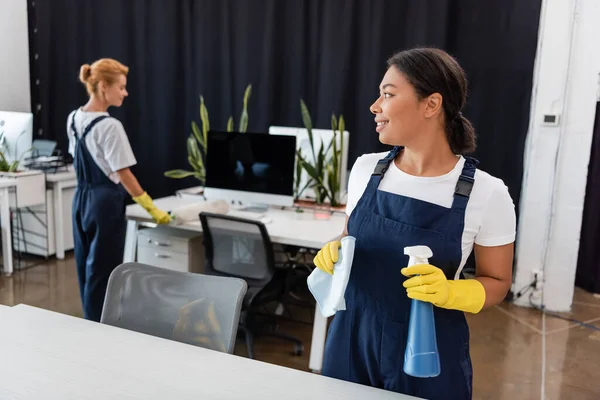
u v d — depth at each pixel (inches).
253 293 98.4
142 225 127.2
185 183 189.8
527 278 141.0
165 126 186.9
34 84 198.2
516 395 98.0
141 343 52.3
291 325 128.3
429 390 49.8
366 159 55.4
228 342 54.5
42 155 169.8
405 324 49.8
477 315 136.3
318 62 166.6
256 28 170.4
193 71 182.5
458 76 47.7
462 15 147.5
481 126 149.8
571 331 127.1
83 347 50.9
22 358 48.2
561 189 133.3
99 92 105.3
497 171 150.3
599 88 127.0
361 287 51.3
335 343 53.7
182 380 45.6
